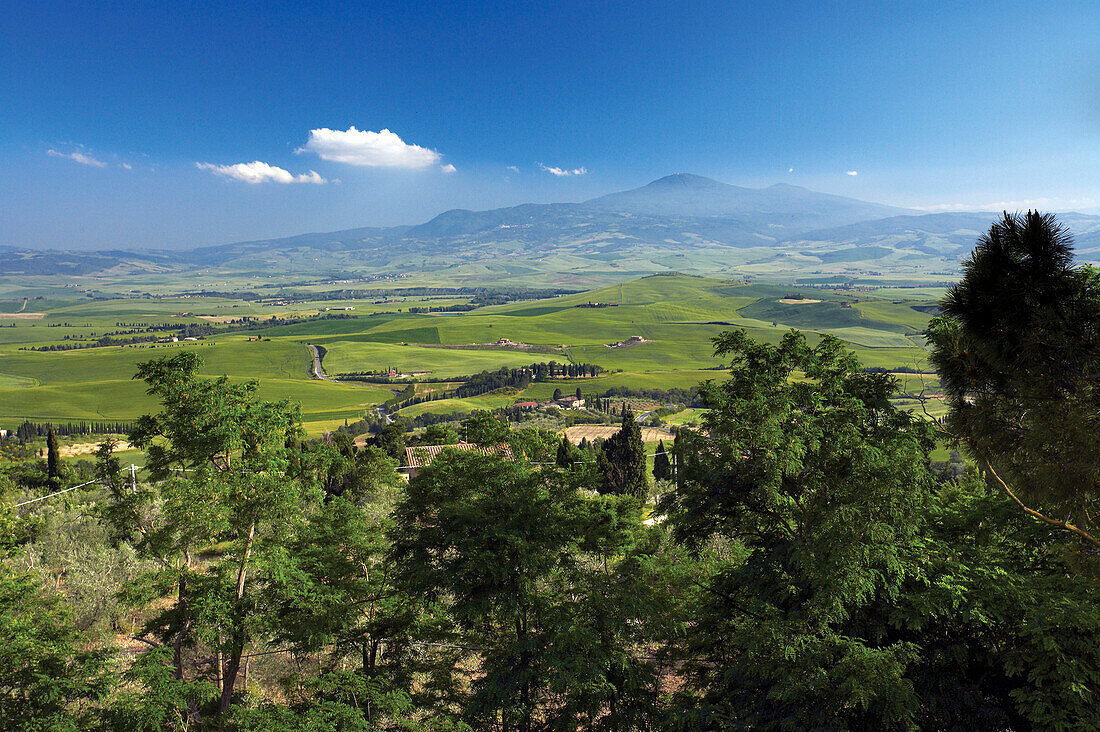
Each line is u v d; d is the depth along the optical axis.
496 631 20.66
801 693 14.14
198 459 15.94
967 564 16.16
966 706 14.34
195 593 15.97
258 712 15.27
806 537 16.61
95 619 23.28
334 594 17.94
